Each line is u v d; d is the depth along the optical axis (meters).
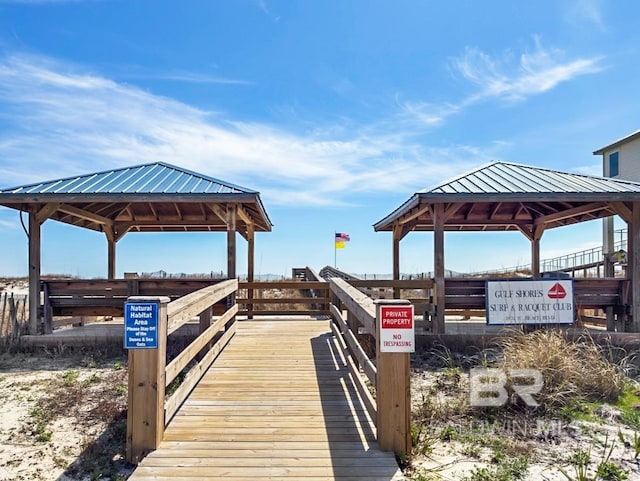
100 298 8.20
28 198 7.75
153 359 3.51
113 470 3.50
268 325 8.67
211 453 3.41
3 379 6.07
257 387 4.91
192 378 4.68
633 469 3.58
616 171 17.92
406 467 3.42
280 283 9.04
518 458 3.73
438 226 8.08
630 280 8.05
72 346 7.69
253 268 11.32
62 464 3.69
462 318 11.62
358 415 4.17
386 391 3.49
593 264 15.86
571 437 4.21
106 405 4.97
